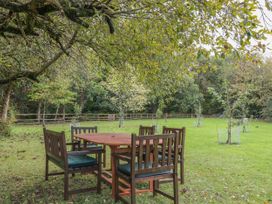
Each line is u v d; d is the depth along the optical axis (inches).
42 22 103.2
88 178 167.3
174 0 76.3
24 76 133.3
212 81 1117.7
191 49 97.7
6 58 164.7
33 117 753.6
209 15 76.2
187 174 186.1
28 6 73.4
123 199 122.3
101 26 105.9
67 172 129.3
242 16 68.4
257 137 426.6
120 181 142.0
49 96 550.6
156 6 80.2
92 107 952.3
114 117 875.4
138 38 112.1
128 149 135.8
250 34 69.0
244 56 82.7
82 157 142.9
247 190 153.3
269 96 834.8
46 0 68.5
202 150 295.4
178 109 1132.5
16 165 199.8
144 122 791.1
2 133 363.6
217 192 148.1
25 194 137.0
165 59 119.0
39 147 284.8
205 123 759.1
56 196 134.6
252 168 208.5
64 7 75.4
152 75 129.8
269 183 167.9
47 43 146.7
